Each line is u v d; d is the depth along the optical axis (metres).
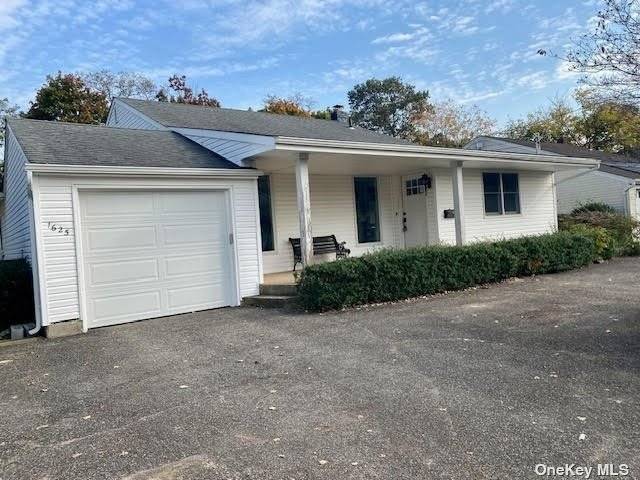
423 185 12.90
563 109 33.25
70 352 6.13
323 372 4.71
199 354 5.66
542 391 3.94
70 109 27.69
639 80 6.37
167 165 8.47
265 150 8.43
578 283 9.61
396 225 13.66
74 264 7.46
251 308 8.75
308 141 8.46
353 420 3.53
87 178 7.59
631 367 4.43
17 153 9.33
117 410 3.98
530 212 14.93
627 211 19.50
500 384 4.14
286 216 11.64
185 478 2.79
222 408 3.89
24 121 9.82
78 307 7.46
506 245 10.52
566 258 11.65
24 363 5.71
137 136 10.53
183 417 3.74
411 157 10.12
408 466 2.83
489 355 5.02
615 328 5.84
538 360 4.77
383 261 8.45
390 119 42.00
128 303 8.06
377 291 8.35
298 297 8.41
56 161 7.46
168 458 3.06
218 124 12.51
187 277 8.69
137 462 3.03
